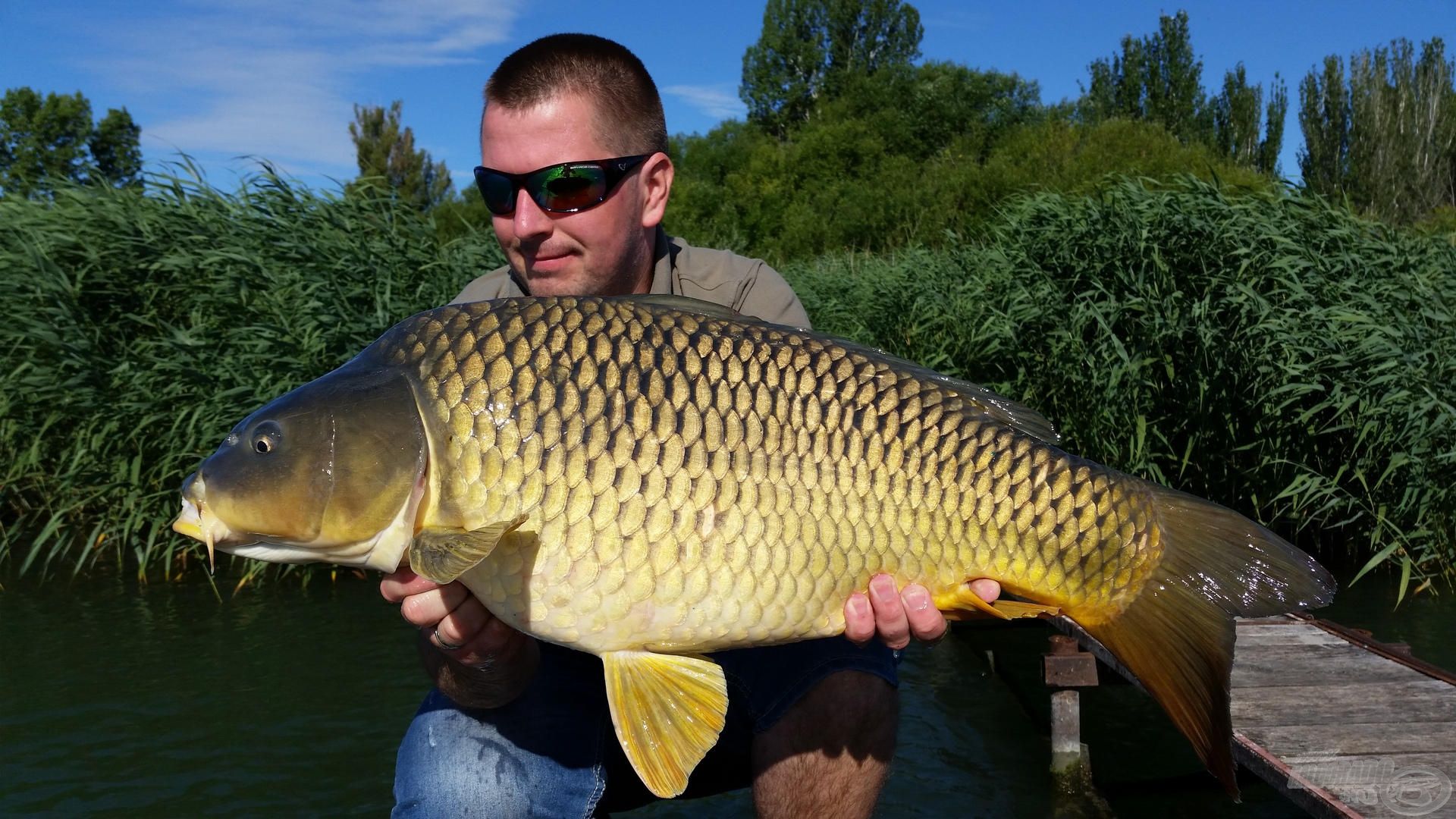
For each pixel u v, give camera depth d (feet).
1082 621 5.96
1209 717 5.79
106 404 18.60
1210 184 20.86
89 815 10.93
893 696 7.25
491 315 5.58
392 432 5.44
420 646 6.75
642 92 7.41
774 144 133.39
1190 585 5.88
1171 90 143.64
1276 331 17.90
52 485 20.45
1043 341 20.93
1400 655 12.66
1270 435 18.86
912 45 162.30
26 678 14.44
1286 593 5.78
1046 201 22.24
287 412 5.54
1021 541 5.76
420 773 6.98
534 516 5.39
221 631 16.43
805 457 5.53
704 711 5.65
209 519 5.57
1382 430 17.94
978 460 5.71
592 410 5.40
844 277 35.50
